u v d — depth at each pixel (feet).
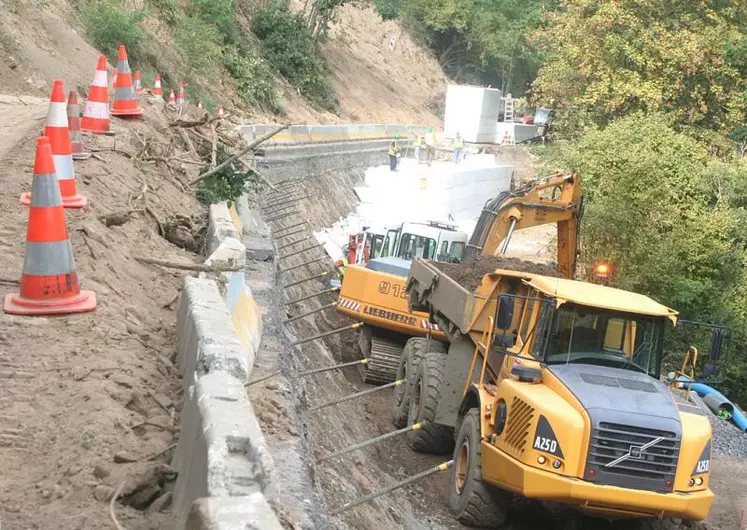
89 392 17.83
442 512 34.30
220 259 26.68
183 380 19.74
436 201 117.29
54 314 21.65
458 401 39.42
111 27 94.94
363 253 72.28
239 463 12.94
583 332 31.63
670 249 87.86
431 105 216.33
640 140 96.78
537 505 35.29
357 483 30.66
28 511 14.15
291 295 57.47
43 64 68.69
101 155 36.70
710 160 101.81
